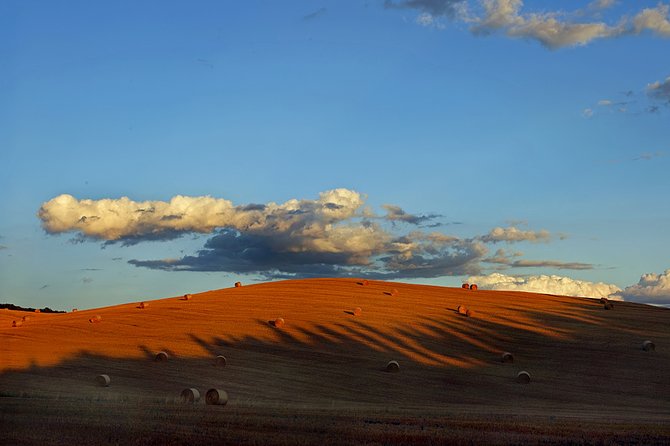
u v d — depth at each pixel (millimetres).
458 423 24953
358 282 90438
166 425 21812
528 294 83812
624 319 67500
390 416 27500
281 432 20969
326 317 67000
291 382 45438
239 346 56125
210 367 49094
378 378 47625
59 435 19359
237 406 33000
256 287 87250
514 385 46625
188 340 58156
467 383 46969
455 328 63406
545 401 42344
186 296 80062
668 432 23938
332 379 46875
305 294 80125
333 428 22078
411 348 56594
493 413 33000
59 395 35344
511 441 20406
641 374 49375
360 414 28188
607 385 46625
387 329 62531
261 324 64250
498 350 56406
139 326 64125
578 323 65688
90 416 24047
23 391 37375
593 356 54375
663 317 68938
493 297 80188
